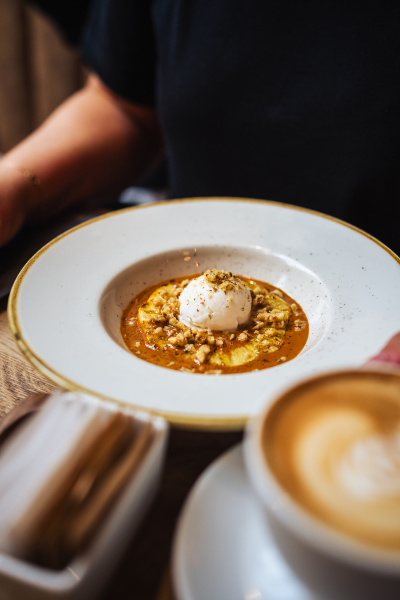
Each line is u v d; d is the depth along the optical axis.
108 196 0.67
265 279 0.44
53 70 1.22
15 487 0.23
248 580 0.21
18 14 1.14
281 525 0.18
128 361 0.32
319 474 0.20
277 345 0.38
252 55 0.55
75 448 0.23
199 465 0.29
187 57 0.59
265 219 0.45
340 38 0.52
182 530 0.23
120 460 0.24
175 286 0.43
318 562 0.18
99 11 0.68
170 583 0.23
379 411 0.23
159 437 0.25
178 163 0.64
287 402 0.23
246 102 0.57
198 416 0.27
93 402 0.26
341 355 0.32
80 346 0.32
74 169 0.60
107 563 0.23
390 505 0.19
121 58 0.66
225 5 0.56
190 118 0.59
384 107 0.51
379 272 0.39
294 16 0.53
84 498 0.22
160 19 0.61
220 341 0.38
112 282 0.40
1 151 1.36
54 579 0.21
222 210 0.46
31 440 0.24
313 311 0.40
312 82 0.54
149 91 0.69
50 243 0.40
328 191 0.56
